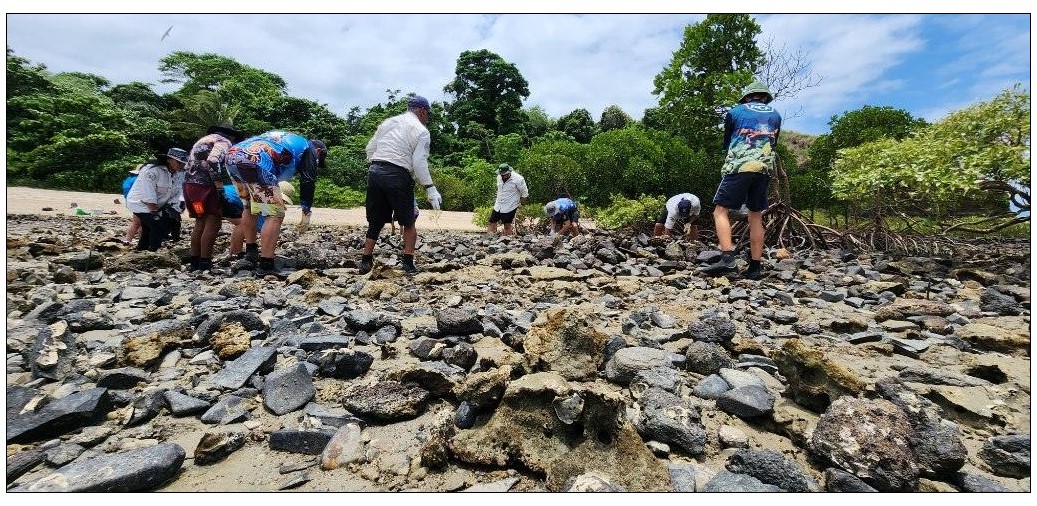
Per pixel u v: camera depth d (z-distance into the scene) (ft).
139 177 19.35
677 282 15.87
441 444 5.28
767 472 5.00
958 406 6.64
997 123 21.89
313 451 5.58
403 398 6.36
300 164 16.58
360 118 180.55
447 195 83.46
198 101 113.29
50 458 5.19
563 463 5.12
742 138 17.62
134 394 6.76
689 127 46.14
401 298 13.09
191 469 5.24
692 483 4.96
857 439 5.25
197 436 5.87
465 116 175.73
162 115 112.78
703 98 44.57
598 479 4.79
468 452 5.32
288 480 5.06
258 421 6.20
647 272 18.28
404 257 17.38
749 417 6.42
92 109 90.33
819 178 39.75
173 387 7.05
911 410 5.76
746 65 44.55
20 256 17.30
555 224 33.88
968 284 16.93
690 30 45.24
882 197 29.48
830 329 11.32
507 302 13.20
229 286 13.65
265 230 15.92
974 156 21.33
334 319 10.84
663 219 32.60
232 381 7.10
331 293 13.19
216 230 16.71
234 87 138.92
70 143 79.82
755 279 17.63
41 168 80.89
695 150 46.14
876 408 5.60
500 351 8.71
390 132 16.66
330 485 5.00
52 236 23.67
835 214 40.32
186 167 16.31
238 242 18.84
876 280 17.46
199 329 8.95
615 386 7.46
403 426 6.11
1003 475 5.42
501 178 33.55
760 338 10.18
